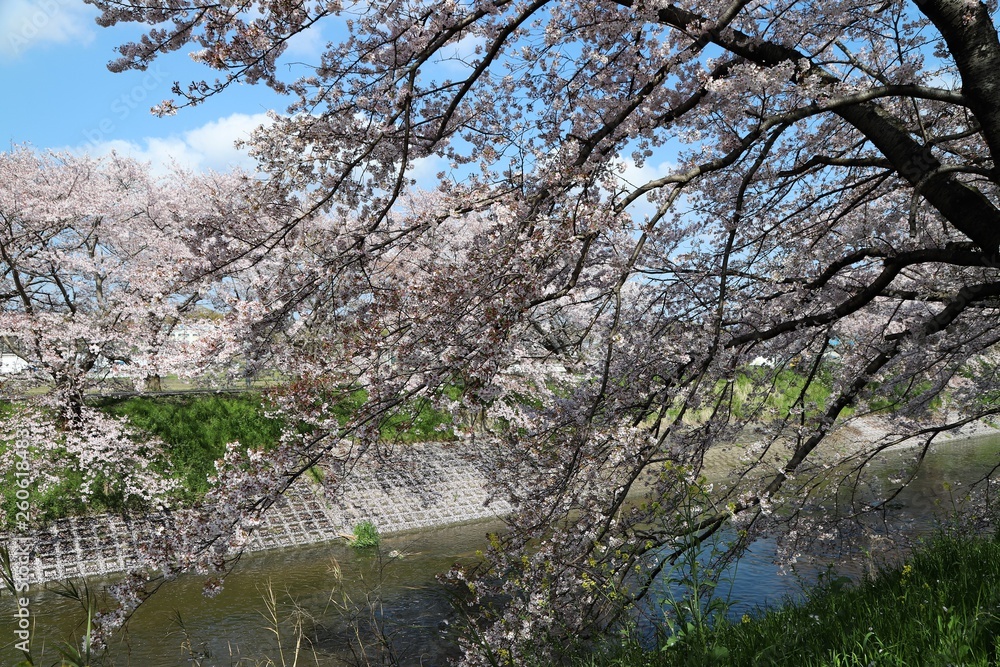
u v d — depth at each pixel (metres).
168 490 12.99
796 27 5.51
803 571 8.85
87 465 13.14
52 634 8.77
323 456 5.03
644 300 6.77
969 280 7.14
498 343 4.46
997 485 7.86
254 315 4.76
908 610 3.56
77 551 11.75
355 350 4.84
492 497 5.81
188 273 5.09
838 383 7.35
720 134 6.30
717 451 16.31
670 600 3.73
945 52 6.40
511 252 4.55
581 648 4.46
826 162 5.86
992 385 7.78
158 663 8.07
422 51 4.95
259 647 8.52
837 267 6.04
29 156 16.83
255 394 16.25
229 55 4.49
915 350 6.39
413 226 4.96
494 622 5.11
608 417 5.44
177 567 4.82
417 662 7.74
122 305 11.97
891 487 13.22
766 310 6.56
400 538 13.65
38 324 11.91
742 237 7.14
